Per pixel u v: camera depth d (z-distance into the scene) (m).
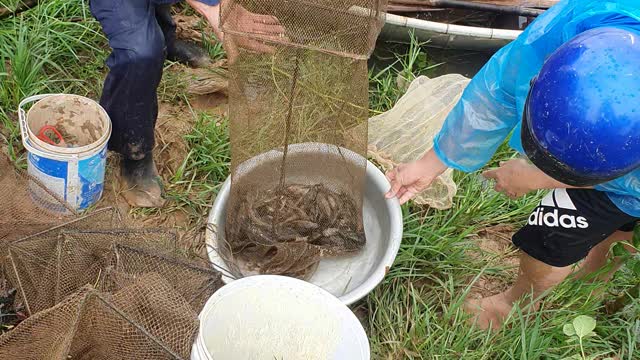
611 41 1.82
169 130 3.28
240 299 2.31
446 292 2.86
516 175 2.44
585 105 1.82
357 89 2.54
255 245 2.73
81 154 2.70
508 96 2.25
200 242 2.92
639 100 1.79
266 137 2.69
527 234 2.56
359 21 2.16
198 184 3.13
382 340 2.72
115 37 2.59
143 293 2.22
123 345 2.18
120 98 2.71
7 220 2.54
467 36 3.47
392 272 2.86
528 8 3.81
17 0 3.45
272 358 2.41
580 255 2.52
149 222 2.98
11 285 2.50
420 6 3.78
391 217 2.80
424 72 3.73
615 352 2.77
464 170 2.56
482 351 2.62
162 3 2.65
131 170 2.98
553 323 2.73
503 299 2.84
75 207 2.85
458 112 2.38
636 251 2.74
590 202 2.38
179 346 2.17
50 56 3.34
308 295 2.33
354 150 2.70
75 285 2.41
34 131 2.86
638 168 2.11
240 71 2.49
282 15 2.19
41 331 2.12
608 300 2.89
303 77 2.54
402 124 3.37
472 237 3.16
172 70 3.50
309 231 2.77
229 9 2.25
